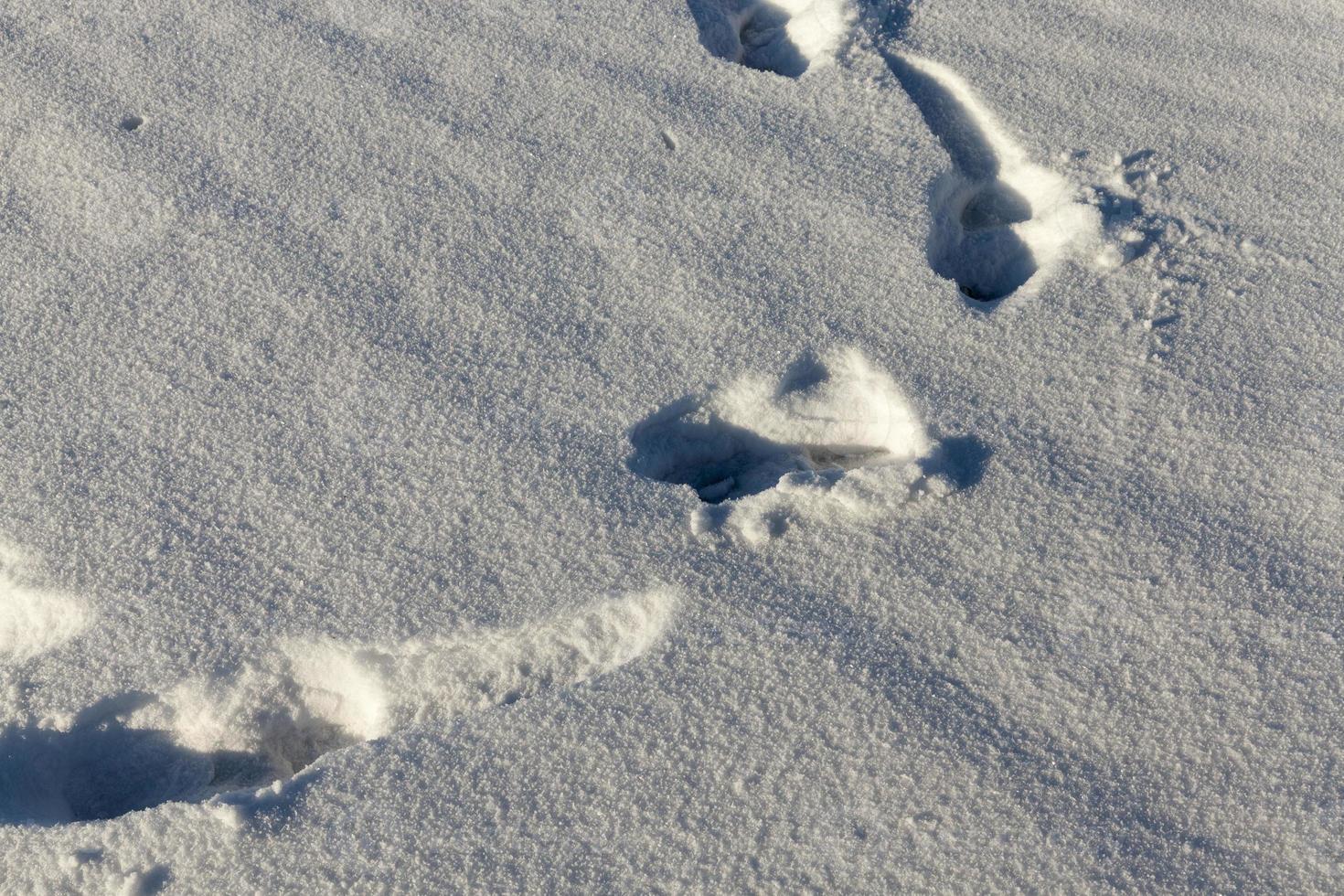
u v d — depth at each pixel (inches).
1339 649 58.7
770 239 77.6
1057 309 74.0
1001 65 90.2
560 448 67.5
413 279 75.2
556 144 82.9
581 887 52.6
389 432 68.0
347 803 55.2
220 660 60.0
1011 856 52.6
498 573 62.5
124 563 62.8
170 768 59.9
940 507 64.8
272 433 67.9
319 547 63.5
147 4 91.2
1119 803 54.1
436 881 53.0
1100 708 57.2
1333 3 95.0
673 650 59.6
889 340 72.2
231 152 81.7
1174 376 70.3
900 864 52.7
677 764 55.9
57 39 88.4
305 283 74.7
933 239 79.6
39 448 67.3
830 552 63.2
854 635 60.0
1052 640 59.7
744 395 70.8
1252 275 75.9
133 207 78.5
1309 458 66.4
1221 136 84.6
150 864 53.7
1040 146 84.3
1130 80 88.8
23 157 81.2
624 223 78.4
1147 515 64.2
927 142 83.5
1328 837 52.8
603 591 61.8
